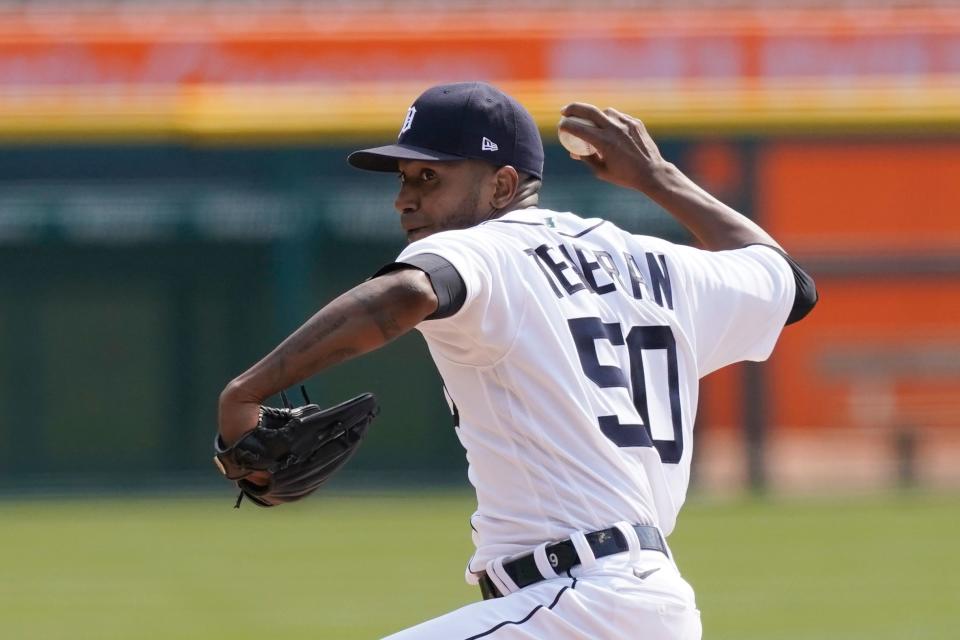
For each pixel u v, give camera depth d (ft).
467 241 35.78
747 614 107.24
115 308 212.23
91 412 211.61
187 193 209.05
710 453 255.70
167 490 209.56
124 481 210.79
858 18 192.03
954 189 286.87
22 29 191.42
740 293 41.04
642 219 205.77
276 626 103.30
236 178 209.56
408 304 33.09
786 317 42.06
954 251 286.46
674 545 148.15
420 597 116.47
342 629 101.76
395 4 205.77
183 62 192.34
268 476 34.91
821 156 287.69
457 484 210.59
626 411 37.27
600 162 44.62
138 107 192.13
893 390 284.82
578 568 36.27
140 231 208.44
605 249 39.32
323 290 211.00
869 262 287.07
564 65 192.13
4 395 210.38
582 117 44.14
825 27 191.52
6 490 208.74
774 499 193.57
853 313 287.48
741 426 237.86
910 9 202.49
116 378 212.23
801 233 288.10
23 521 174.91
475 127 38.52
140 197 209.05
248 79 192.44
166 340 212.84
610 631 35.78
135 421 212.23
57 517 179.01
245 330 213.25
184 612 110.22
